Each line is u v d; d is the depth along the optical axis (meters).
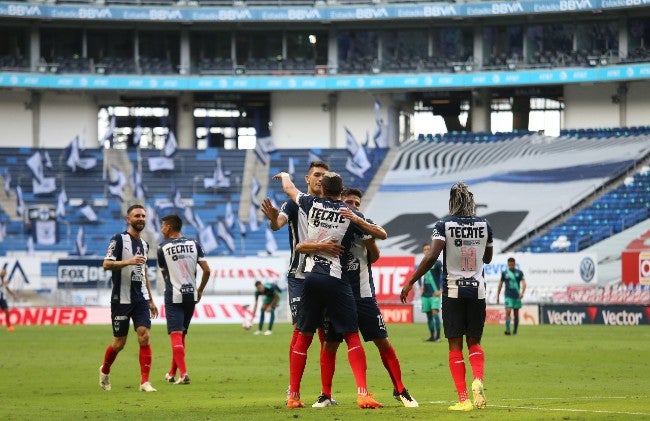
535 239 70.25
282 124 84.25
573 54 78.75
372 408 15.79
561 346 34.78
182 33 83.38
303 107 84.19
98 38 83.50
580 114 80.12
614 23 78.19
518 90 82.38
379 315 16.36
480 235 15.61
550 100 82.00
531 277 56.84
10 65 81.44
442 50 82.00
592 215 70.69
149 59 83.62
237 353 33.03
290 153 81.06
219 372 25.77
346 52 83.50
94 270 61.47
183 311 22.77
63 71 81.75
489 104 82.75
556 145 76.50
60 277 61.16
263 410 15.98
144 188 78.06
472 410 15.21
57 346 37.38
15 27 81.94
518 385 21.20
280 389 21.12
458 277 15.55
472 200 15.82
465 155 77.94
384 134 83.56
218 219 76.38
